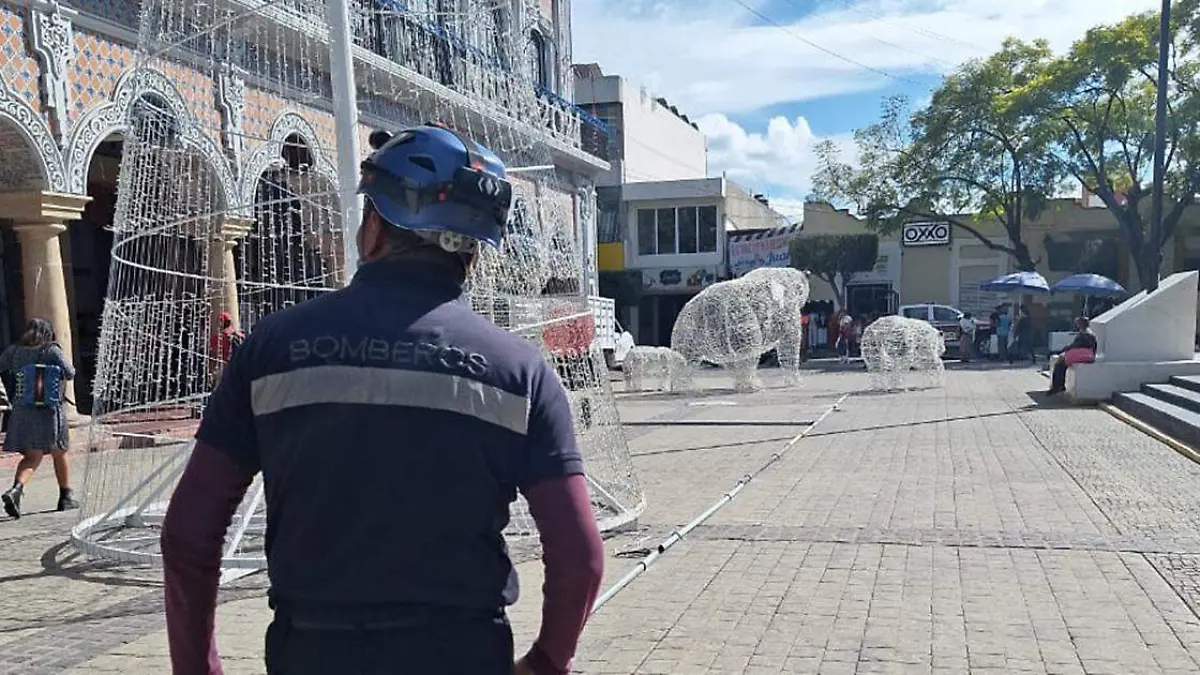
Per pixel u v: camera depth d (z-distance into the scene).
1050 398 16.33
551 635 1.79
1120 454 10.12
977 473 9.09
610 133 34.09
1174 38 25.77
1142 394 14.03
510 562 1.86
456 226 1.86
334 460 1.69
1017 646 4.55
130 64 12.00
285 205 8.97
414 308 1.80
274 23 8.09
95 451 7.27
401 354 1.73
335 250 8.54
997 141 29.86
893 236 33.59
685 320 18.94
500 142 7.70
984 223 32.69
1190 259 30.94
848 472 9.30
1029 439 11.39
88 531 6.74
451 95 7.66
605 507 7.27
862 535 6.69
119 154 15.38
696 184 34.16
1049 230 32.19
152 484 7.63
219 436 1.82
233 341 8.05
